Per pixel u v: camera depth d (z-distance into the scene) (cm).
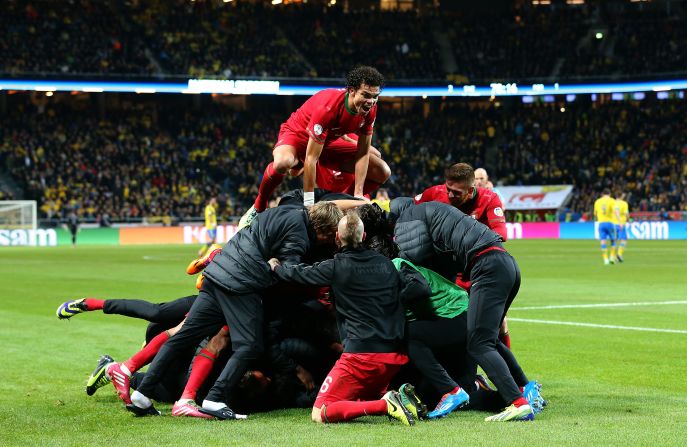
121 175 6166
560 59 6869
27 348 1326
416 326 866
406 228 903
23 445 733
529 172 6588
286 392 919
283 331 912
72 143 6241
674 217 5744
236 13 6994
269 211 901
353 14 7250
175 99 6825
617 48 6856
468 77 6831
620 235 3528
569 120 6875
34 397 972
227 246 891
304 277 851
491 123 7006
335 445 711
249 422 833
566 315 1727
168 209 6022
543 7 7306
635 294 2150
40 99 6525
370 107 998
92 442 741
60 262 3622
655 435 739
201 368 888
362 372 838
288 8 7181
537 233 6075
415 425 803
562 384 1034
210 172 6400
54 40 6134
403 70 6850
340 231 852
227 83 6109
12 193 5806
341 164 1119
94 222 5797
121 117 6594
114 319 1688
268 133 6794
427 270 884
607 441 717
